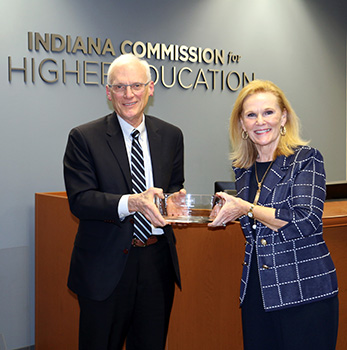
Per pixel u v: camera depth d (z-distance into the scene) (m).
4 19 3.71
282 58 5.30
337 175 5.81
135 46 4.34
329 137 5.72
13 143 3.81
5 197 3.80
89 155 2.00
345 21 5.77
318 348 1.74
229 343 2.54
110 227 1.97
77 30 4.06
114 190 1.99
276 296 1.73
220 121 4.94
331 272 1.76
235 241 2.52
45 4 3.88
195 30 4.71
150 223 2.01
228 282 2.52
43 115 3.93
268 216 1.70
